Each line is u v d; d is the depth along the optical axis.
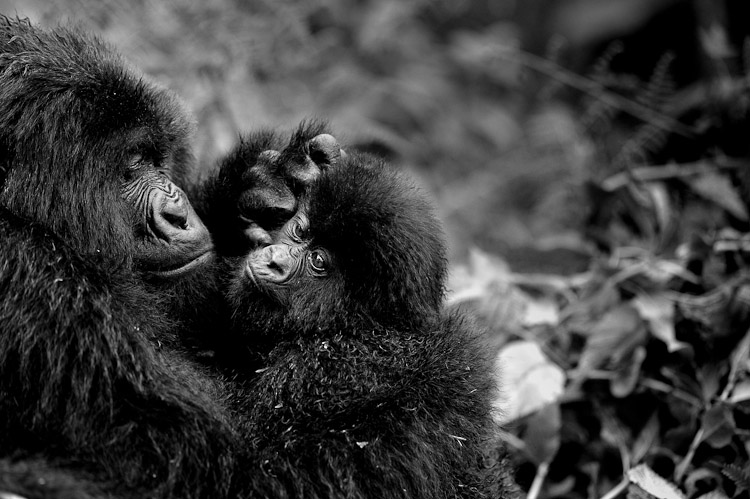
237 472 2.65
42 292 2.63
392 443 2.69
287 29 3.70
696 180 3.28
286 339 2.77
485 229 3.97
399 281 2.75
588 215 3.32
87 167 2.70
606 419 2.96
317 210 2.77
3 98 2.69
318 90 3.82
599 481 2.94
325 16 4.11
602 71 3.70
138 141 2.75
